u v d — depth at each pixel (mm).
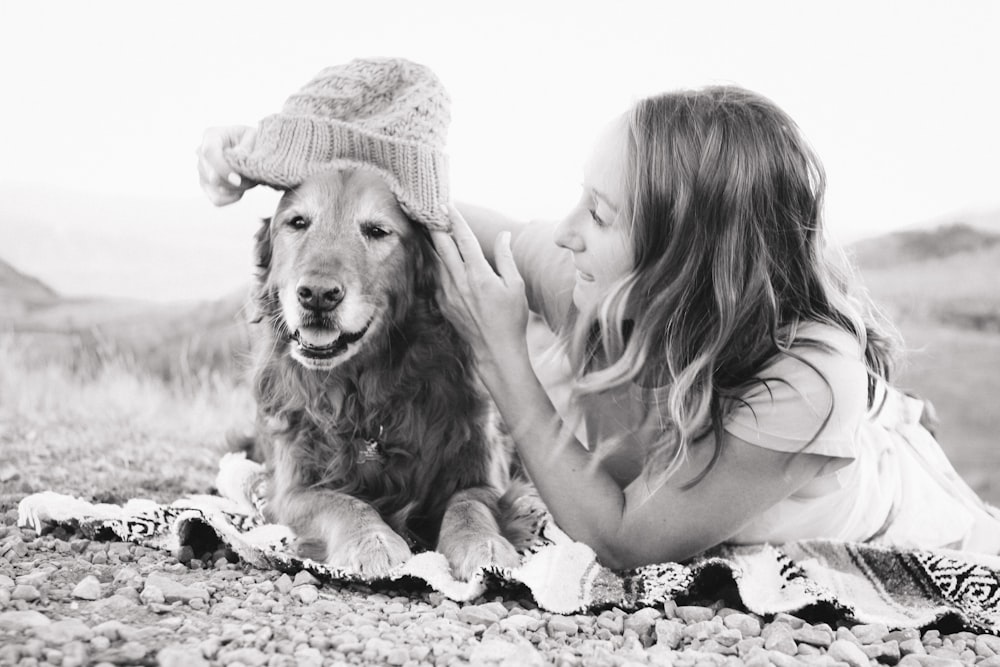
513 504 3066
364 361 3061
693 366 2475
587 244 2738
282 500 3074
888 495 2982
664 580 2514
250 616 2178
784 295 2588
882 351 2977
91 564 2564
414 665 1928
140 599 2264
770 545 2803
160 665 1827
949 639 2348
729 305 2471
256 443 3980
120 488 3811
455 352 3170
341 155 2973
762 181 2490
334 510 2869
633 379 2744
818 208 2631
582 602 2416
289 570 2582
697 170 2471
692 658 2061
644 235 2541
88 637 1950
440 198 2832
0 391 6105
